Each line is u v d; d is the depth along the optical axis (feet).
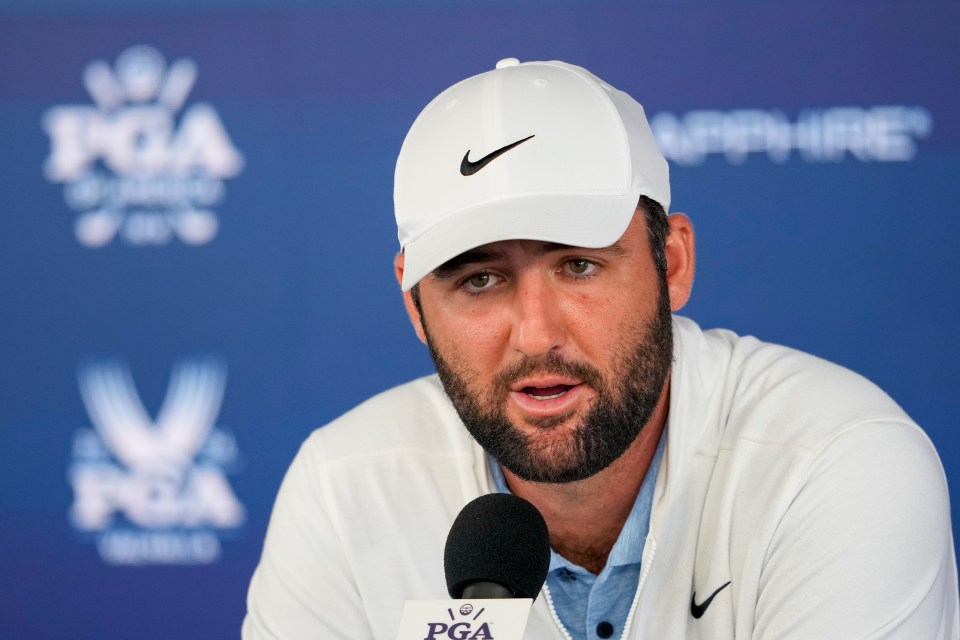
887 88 38.88
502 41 40.06
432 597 19.83
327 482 20.70
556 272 16.72
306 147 40.52
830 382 18.90
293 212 40.57
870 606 16.37
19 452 40.91
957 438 38.63
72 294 40.93
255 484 40.60
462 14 40.11
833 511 17.19
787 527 17.67
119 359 40.91
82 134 40.96
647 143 18.33
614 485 18.57
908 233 38.88
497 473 20.03
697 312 39.42
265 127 40.60
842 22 38.93
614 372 16.71
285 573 20.51
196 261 40.78
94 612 40.81
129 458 40.83
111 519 40.83
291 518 20.83
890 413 18.11
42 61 40.91
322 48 40.45
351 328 40.52
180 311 40.81
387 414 21.50
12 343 40.96
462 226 16.92
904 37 38.81
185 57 40.75
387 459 20.75
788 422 18.56
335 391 40.52
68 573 40.81
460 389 17.13
